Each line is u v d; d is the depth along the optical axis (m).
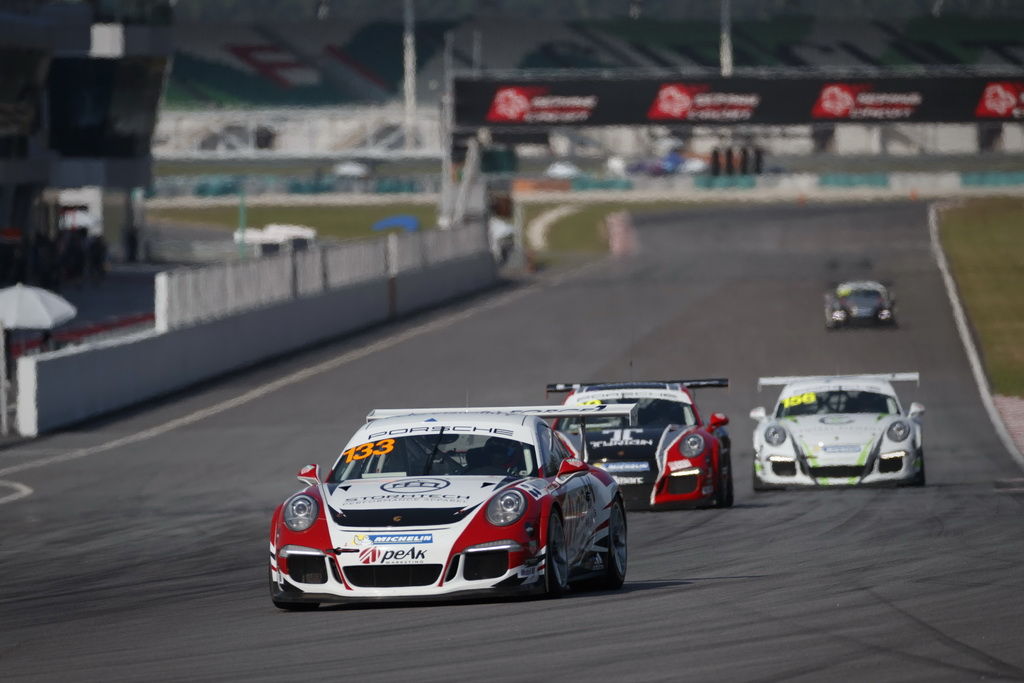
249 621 35.88
